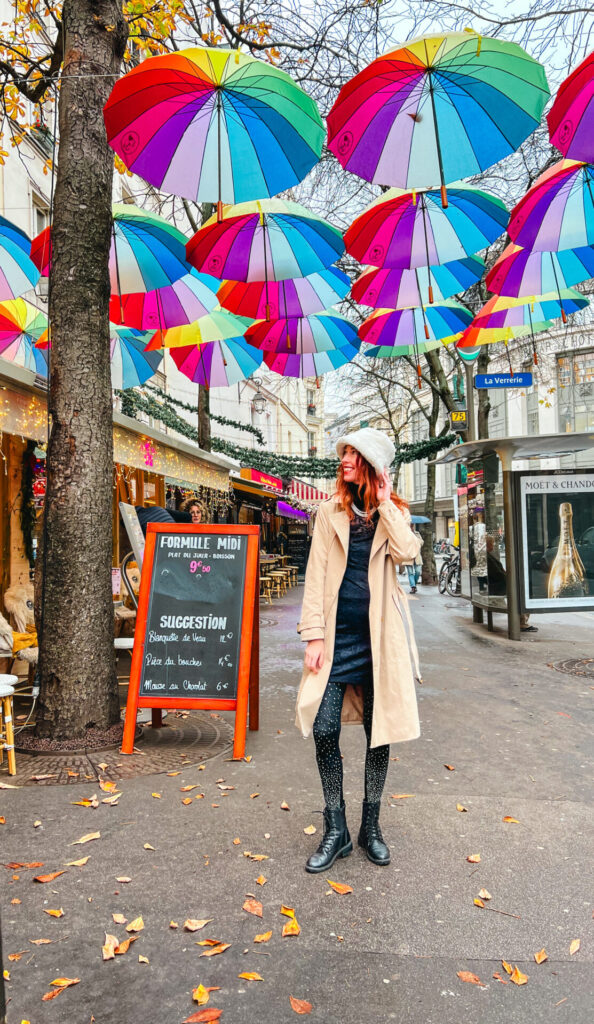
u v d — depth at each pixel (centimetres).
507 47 362
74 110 454
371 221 588
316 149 444
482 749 446
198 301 750
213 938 231
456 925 240
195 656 436
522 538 912
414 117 412
